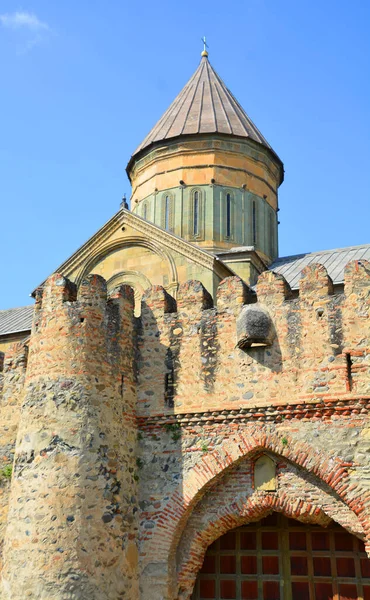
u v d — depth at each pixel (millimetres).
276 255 32375
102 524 15562
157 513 16422
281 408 15633
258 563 17125
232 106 33781
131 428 17016
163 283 26703
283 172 33969
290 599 16562
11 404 19922
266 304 16562
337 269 26750
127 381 17219
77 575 14859
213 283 25906
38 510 15438
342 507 14992
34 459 15977
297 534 17000
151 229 27469
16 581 15078
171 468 16578
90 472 15758
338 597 16172
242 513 15930
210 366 16797
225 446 16109
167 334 17578
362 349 15180
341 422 15047
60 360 16625
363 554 16234
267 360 16156
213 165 31031
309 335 15852
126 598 15617
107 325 17203
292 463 15602
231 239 30297
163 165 31703
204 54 37969
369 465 14531
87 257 28562
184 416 16703
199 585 17438
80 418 16078
